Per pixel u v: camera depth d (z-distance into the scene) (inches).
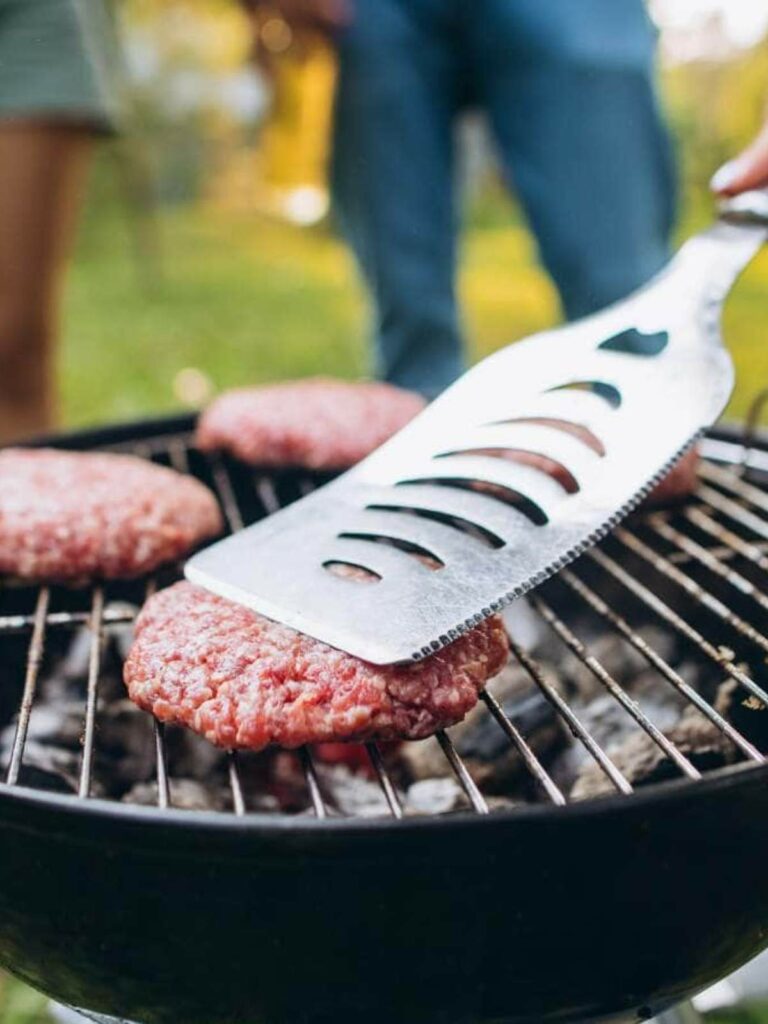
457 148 96.9
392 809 31.5
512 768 46.8
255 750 33.4
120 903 30.0
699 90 220.5
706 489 57.6
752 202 49.1
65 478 52.0
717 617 52.2
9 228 81.8
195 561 40.2
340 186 96.0
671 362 44.6
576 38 81.7
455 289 97.7
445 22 87.1
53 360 90.7
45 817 28.4
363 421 60.2
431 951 29.9
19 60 79.3
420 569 37.4
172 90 365.7
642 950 31.4
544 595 57.4
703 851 30.0
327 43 90.3
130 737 49.8
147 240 266.1
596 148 84.7
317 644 35.4
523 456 52.6
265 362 179.2
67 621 43.4
